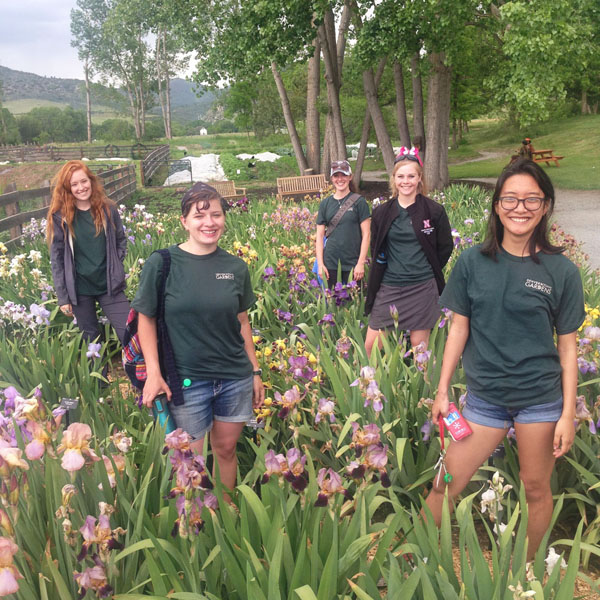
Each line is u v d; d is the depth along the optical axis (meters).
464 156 43.75
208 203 2.76
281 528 2.04
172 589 2.13
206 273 2.83
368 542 2.11
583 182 22.36
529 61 14.53
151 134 84.00
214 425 3.06
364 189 23.05
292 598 1.91
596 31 15.61
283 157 39.88
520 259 2.50
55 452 2.05
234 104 65.75
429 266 4.53
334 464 3.20
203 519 2.27
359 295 5.52
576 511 3.18
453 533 3.04
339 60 22.17
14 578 1.61
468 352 2.67
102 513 1.89
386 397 3.22
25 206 17.83
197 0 21.12
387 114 40.22
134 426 3.61
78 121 112.94
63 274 4.78
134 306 2.79
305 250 6.79
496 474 2.23
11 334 5.20
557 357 2.53
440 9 15.84
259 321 5.48
